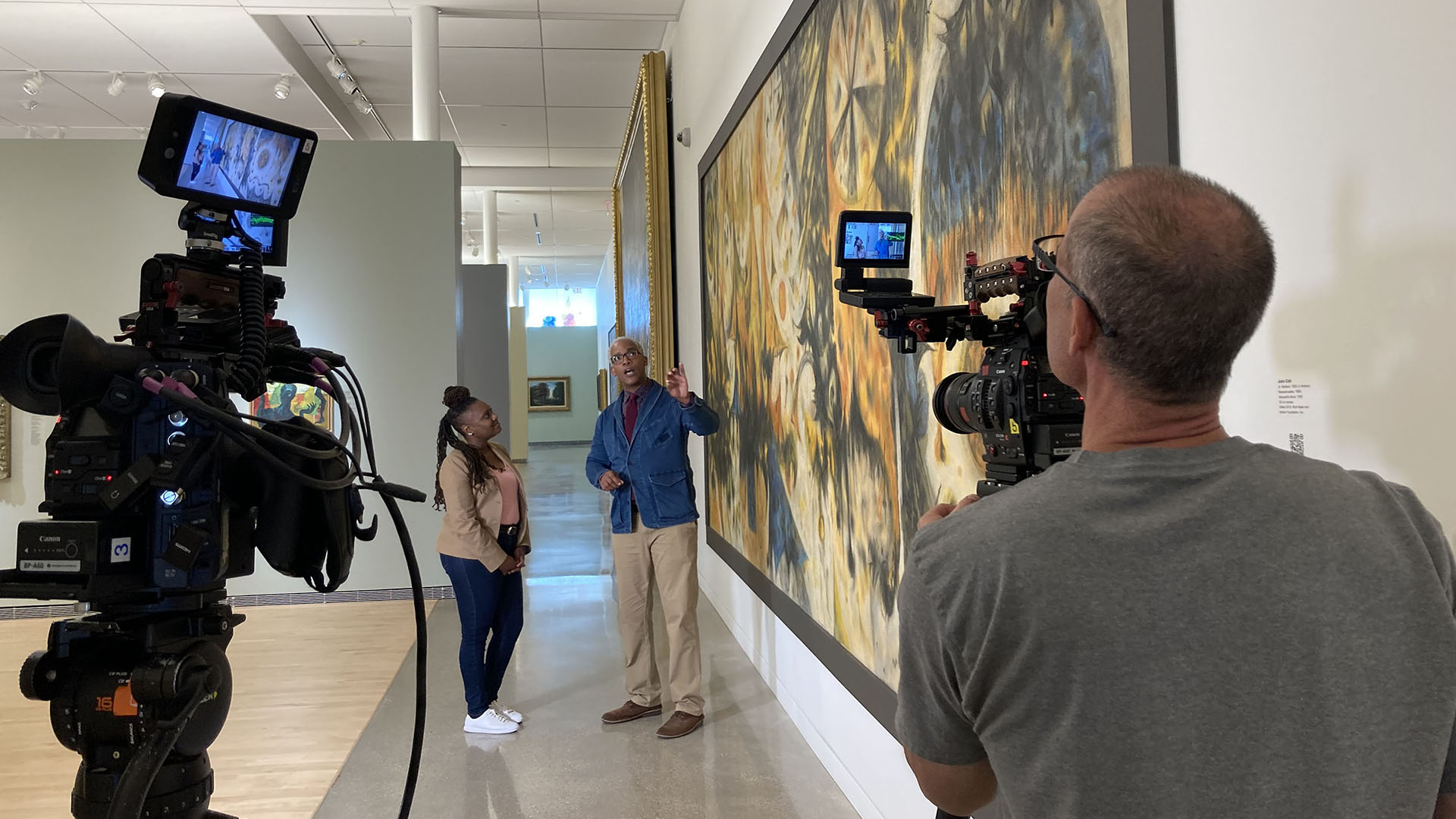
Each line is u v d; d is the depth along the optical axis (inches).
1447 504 40.4
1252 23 51.3
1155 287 30.9
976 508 35.3
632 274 367.9
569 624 237.8
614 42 328.8
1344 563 29.3
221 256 65.1
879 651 111.9
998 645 32.0
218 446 60.6
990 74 81.6
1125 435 33.1
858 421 119.3
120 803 54.0
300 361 72.7
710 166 231.0
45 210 264.8
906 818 104.9
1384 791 28.0
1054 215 71.0
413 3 290.4
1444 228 40.2
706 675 188.5
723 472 225.5
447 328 281.9
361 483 66.3
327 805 130.3
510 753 148.9
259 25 297.4
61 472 57.6
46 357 57.1
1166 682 29.6
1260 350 52.1
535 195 578.9
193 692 59.1
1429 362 41.1
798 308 148.8
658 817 124.5
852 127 119.6
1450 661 28.7
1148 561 30.5
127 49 316.8
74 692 59.2
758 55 178.2
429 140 290.8
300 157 71.2
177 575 58.8
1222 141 54.2
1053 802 30.9
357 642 223.5
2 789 135.1
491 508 157.6
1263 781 28.6
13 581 57.7
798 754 145.7
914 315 60.4
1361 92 44.3
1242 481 30.9
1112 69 63.2
